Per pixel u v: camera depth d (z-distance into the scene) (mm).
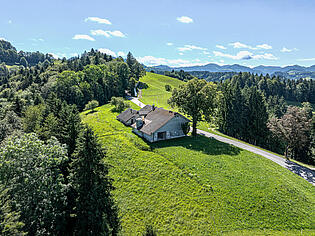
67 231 20172
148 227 20516
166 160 38250
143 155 39938
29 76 130625
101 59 162250
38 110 56625
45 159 19328
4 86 128875
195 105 52156
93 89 102062
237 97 63719
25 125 50719
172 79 183250
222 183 31062
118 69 119438
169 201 27359
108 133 52094
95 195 19578
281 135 44750
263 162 39781
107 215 20391
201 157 39750
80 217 19406
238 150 45531
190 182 31344
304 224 24297
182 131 53094
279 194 29000
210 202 27188
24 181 18203
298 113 43375
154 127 48719
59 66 157625
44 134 35281
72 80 101188
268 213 25641
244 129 61531
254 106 58750
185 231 22875
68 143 26688
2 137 42938
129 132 53844
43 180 19234
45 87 105188
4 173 17781
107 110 80812
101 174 20531
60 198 20125
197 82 54438
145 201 27328
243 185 30766
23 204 18609
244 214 25375
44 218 18734
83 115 76188
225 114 66125
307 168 39531
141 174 33375
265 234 22656
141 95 116375
